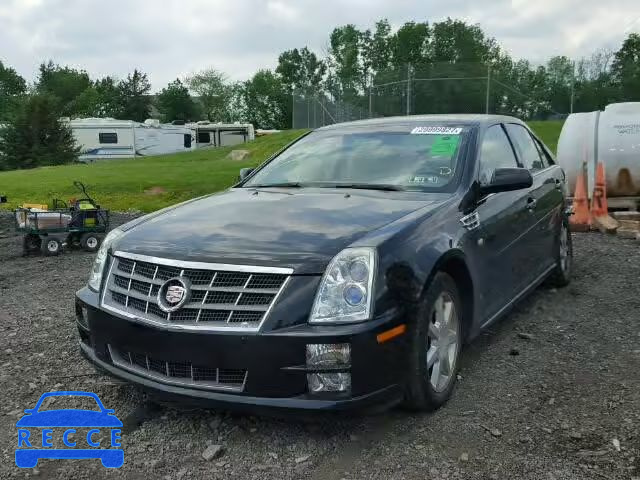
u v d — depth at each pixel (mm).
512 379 4102
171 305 3252
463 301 3979
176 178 20406
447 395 3719
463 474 3008
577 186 9539
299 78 88062
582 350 4594
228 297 3189
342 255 3203
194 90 90688
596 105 30750
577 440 3277
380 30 68000
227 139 47438
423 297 3361
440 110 30312
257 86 89812
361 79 32344
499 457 3143
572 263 6926
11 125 38219
